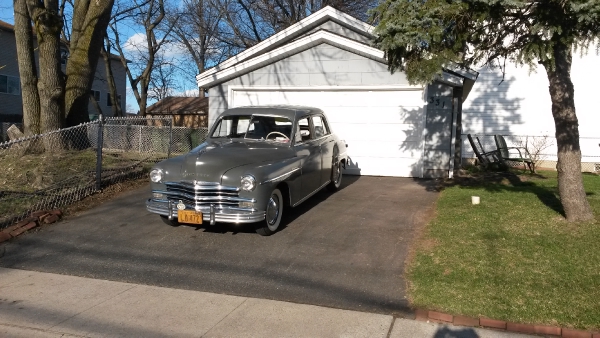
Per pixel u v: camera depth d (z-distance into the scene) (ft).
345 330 14.58
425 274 18.20
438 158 37.06
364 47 37.14
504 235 21.22
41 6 37.32
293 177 24.34
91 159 36.60
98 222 25.59
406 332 14.47
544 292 16.33
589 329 14.28
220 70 42.60
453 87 36.58
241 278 18.61
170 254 21.11
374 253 20.56
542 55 18.75
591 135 48.85
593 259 18.37
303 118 27.68
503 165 41.68
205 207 21.49
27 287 18.02
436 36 19.54
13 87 98.63
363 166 38.93
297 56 40.01
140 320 15.31
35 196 28.04
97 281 18.60
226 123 27.58
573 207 22.24
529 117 50.75
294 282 18.13
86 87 40.65
